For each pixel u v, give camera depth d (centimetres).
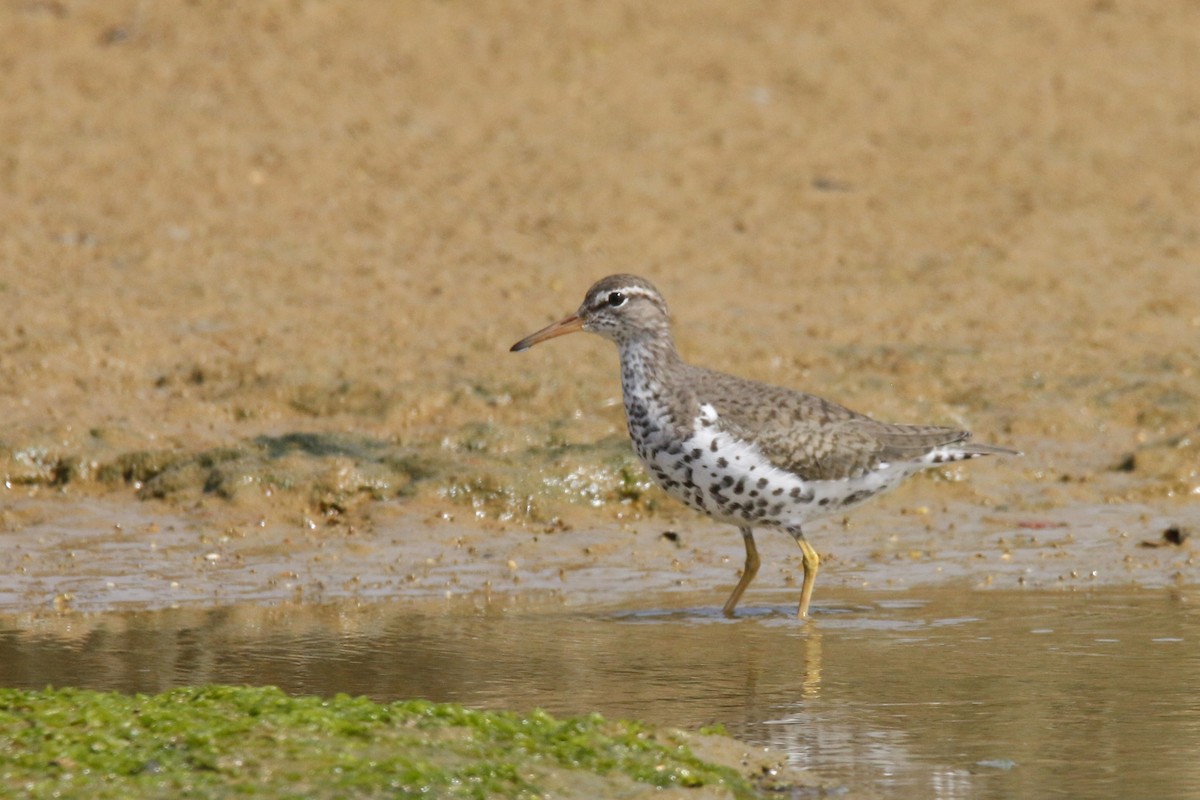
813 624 1225
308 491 1527
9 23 2909
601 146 2658
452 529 1490
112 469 1570
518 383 1766
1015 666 1105
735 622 1234
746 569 1291
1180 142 2802
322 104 2723
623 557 1429
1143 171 2673
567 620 1238
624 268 2217
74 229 2239
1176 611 1248
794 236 2364
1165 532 1458
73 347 1847
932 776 900
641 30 3162
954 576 1367
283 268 2155
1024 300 2136
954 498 1591
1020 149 2747
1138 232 2414
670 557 1432
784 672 1095
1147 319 2059
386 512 1513
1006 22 3353
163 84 2747
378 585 1339
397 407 1725
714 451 1253
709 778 870
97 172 2423
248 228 2281
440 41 3016
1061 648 1148
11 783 794
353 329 1952
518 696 1036
